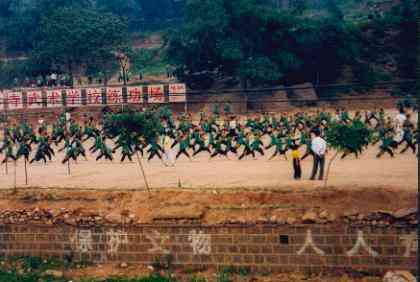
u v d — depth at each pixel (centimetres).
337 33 7888
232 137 4156
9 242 2598
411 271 2122
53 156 4359
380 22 8562
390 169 2972
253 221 2300
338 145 2636
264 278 2234
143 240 2425
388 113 6244
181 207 2434
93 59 8519
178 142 3756
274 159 3653
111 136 4116
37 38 9925
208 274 2302
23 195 2712
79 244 2508
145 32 11150
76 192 2673
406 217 2142
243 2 7262
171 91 6338
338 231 2206
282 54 7450
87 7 10850
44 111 6919
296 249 2250
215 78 7844
